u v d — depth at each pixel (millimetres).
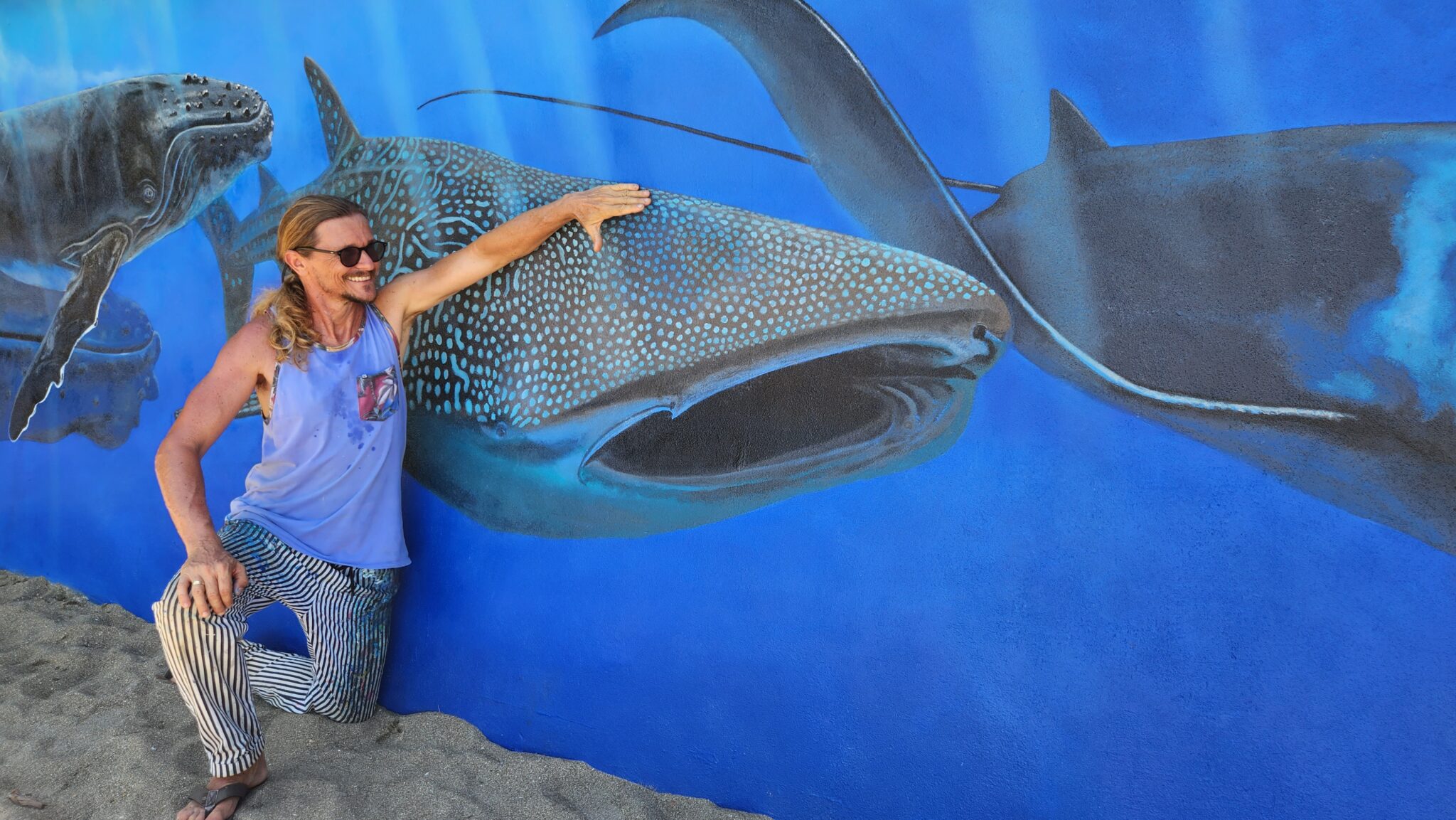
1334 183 1677
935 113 2045
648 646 2416
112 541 3584
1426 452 1619
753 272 2270
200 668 2209
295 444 2385
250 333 2346
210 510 3254
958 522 2049
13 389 3830
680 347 2361
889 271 2111
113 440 3566
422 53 2746
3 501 3926
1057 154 1924
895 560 2117
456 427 2721
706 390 2336
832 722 2184
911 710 2100
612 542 2475
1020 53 1951
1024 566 1979
